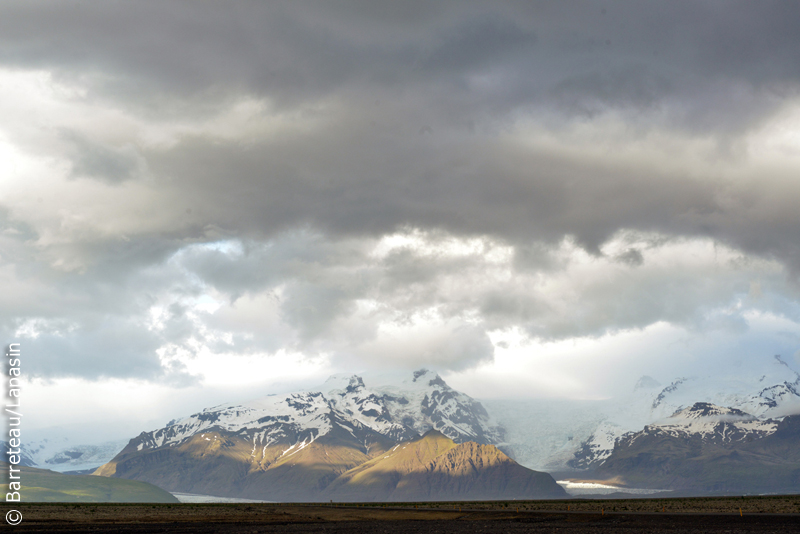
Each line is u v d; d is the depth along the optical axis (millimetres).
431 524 141750
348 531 123438
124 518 154875
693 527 121875
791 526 119688
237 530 125250
